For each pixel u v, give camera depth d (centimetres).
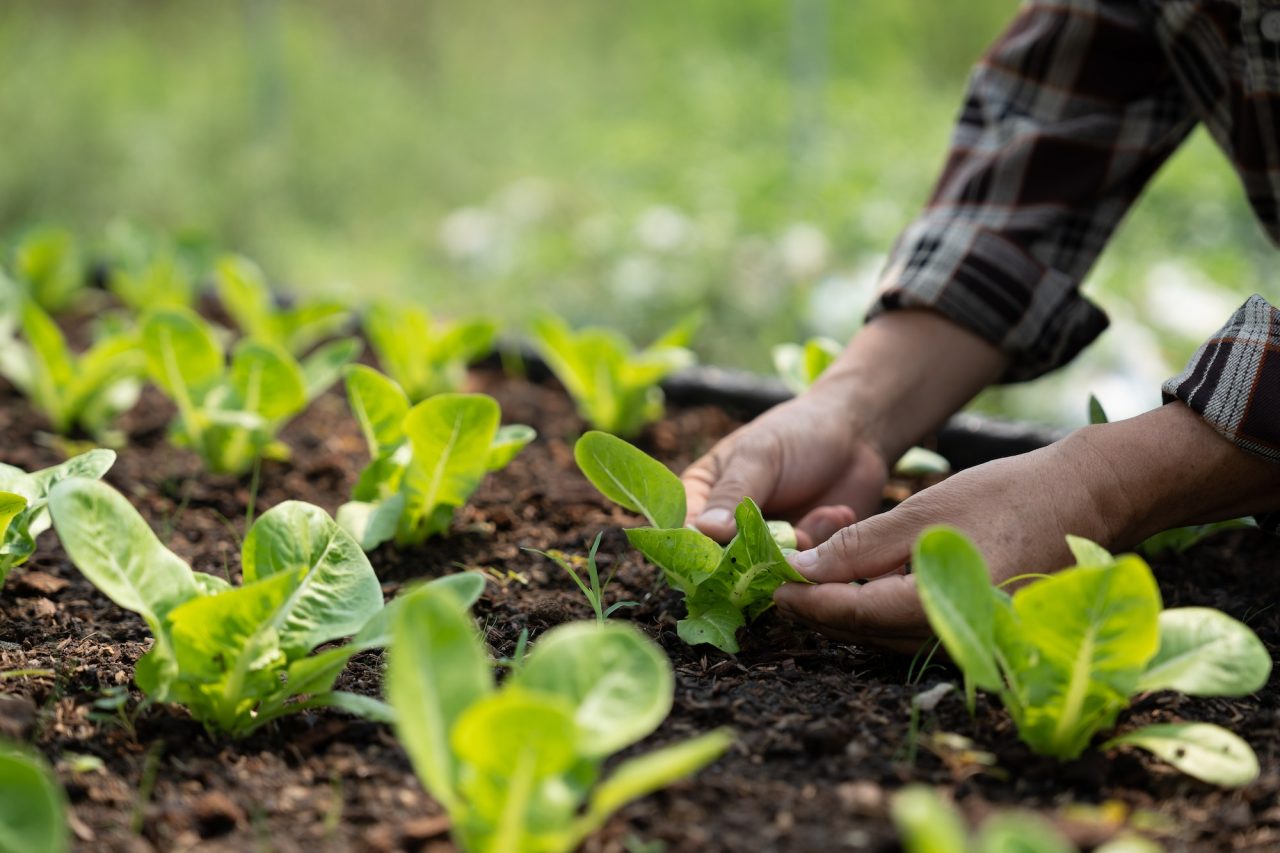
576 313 364
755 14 679
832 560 135
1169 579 170
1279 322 132
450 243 414
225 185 490
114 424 238
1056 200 178
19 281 300
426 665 91
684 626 141
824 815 105
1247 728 123
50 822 85
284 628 119
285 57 604
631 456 143
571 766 92
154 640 145
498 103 632
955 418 219
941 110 540
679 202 418
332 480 212
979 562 108
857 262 360
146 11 682
